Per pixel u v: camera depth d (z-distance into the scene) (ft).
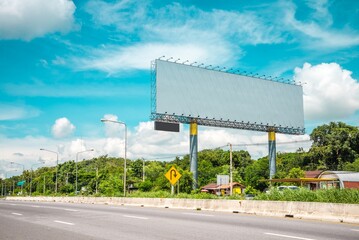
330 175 191.31
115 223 49.85
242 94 212.43
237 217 60.54
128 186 296.51
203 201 86.17
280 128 225.15
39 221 54.34
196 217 59.77
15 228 45.24
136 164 354.13
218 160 388.37
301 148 328.08
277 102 226.17
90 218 58.34
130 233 39.09
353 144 284.20
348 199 59.47
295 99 234.58
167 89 186.80
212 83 202.18
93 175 340.59
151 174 338.95
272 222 51.39
